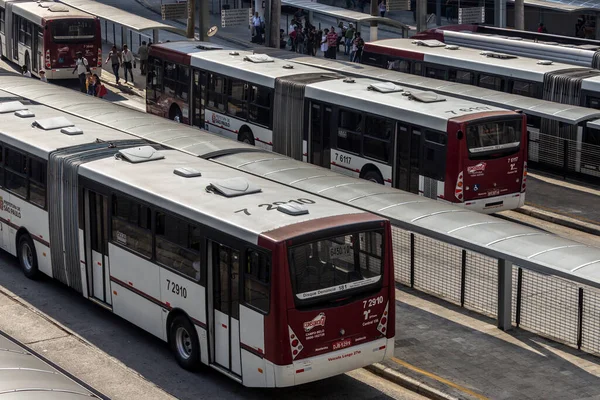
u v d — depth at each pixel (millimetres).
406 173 32844
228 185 21234
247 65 40562
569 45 47844
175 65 44000
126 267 22531
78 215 23844
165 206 21016
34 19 55781
